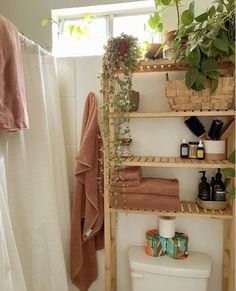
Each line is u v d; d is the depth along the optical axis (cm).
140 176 137
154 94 142
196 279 129
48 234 126
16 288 104
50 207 126
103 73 124
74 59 150
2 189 105
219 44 106
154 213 129
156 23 127
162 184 131
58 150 141
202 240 144
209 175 141
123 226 151
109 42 121
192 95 117
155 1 121
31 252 123
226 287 137
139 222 150
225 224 137
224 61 121
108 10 154
